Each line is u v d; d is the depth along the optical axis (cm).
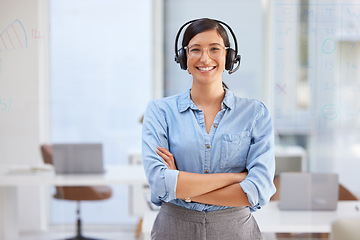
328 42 296
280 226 224
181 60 158
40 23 304
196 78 151
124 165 356
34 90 299
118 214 344
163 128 153
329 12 294
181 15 381
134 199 341
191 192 142
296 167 314
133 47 376
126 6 371
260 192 145
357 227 243
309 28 299
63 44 347
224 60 153
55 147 309
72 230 319
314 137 308
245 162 152
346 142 301
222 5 376
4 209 294
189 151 149
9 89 293
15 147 300
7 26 285
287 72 306
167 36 383
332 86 298
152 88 378
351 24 290
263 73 369
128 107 373
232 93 158
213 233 144
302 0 299
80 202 319
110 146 367
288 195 243
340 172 302
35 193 306
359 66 292
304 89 305
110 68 364
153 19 377
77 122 353
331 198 247
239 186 143
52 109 344
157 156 149
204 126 151
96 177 310
